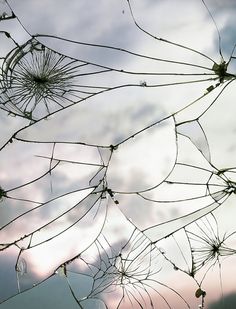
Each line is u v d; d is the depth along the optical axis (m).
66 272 0.30
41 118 0.28
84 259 0.31
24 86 0.26
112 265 0.31
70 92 0.27
